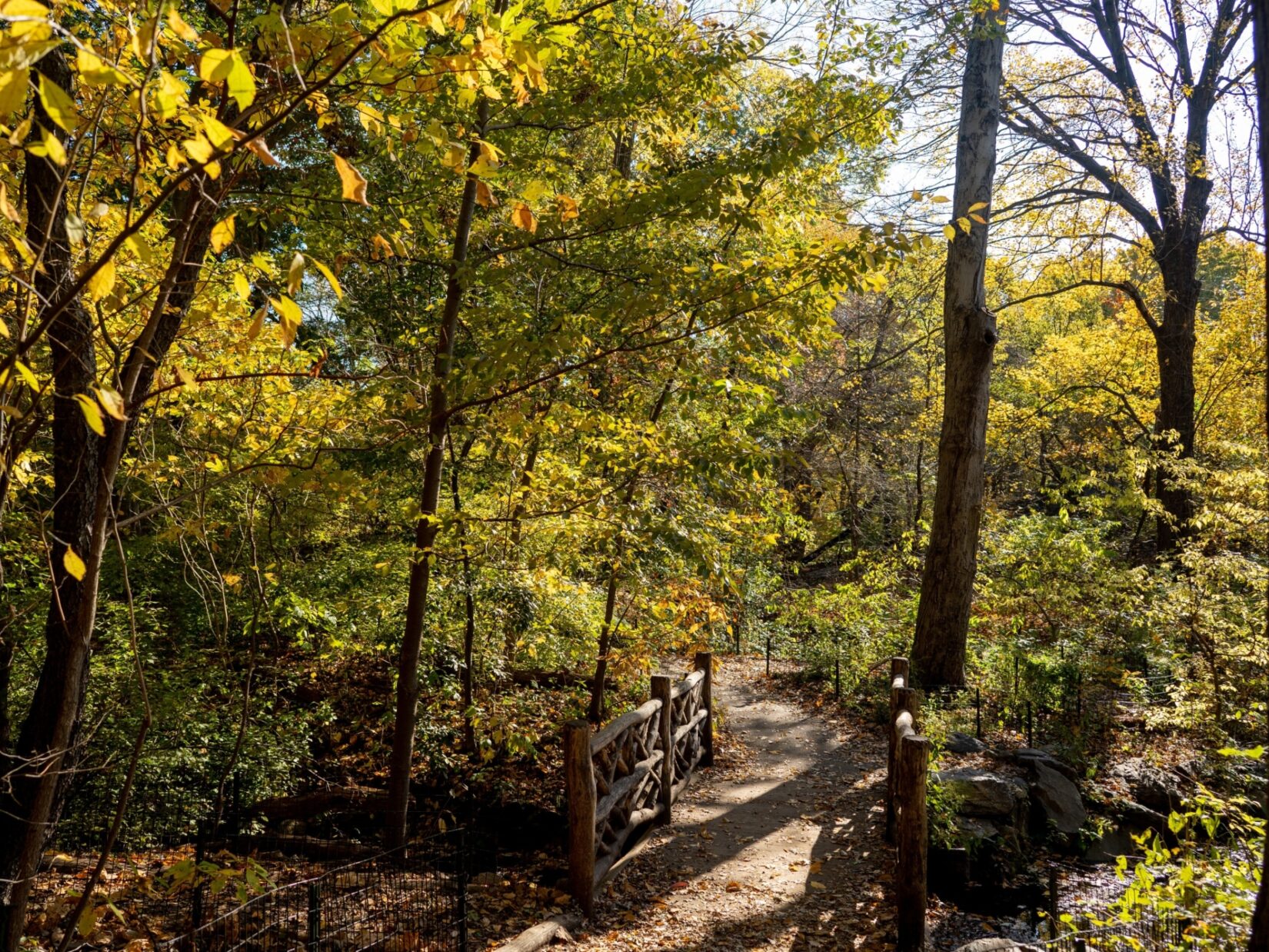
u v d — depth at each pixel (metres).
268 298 1.49
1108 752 8.95
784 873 6.24
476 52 1.94
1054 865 6.88
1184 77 15.95
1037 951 4.21
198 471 3.56
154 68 1.36
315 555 9.97
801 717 10.97
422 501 6.18
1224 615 8.46
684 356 4.89
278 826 6.89
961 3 9.52
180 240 1.86
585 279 6.32
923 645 11.05
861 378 19.61
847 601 14.03
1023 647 10.71
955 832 6.51
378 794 7.50
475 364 4.71
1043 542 11.66
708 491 6.43
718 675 13.40
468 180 5.80
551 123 5.95
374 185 5.74
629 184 5.89
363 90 2.09
